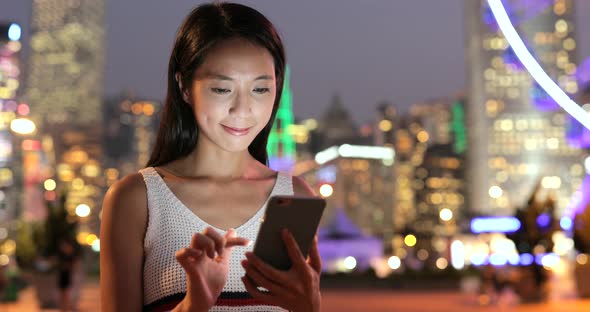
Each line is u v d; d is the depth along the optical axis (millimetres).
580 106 14141
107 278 2170
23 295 22734
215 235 1902
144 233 2232
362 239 37531
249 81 2188
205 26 2213
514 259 19562
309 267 1935
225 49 2178
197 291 1876
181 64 2256
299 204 1922
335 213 39688
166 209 2223
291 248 1922
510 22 14328
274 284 1927
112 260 2174
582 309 17422
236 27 2199
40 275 16625
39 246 16469
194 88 2221
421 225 174250
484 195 182125
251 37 2211
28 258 16625
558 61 173875
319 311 1971
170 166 2404
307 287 1923
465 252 53406
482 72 185250
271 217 1906
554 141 180875
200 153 2359
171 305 2156
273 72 2244
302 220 1945
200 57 2191
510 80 184125
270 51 2252
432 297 23688
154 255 2199
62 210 16531
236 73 2170
